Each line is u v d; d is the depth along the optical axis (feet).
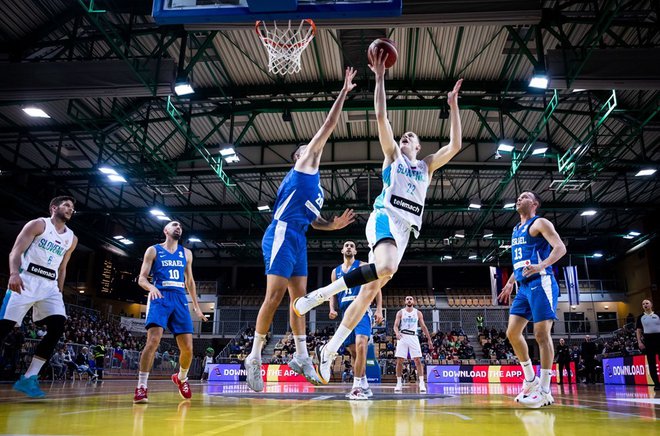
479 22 33.14
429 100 50.57
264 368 64.90
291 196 12.29
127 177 62.03
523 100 52.29
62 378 49.47
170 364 81.66
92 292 92.99
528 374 14.32
